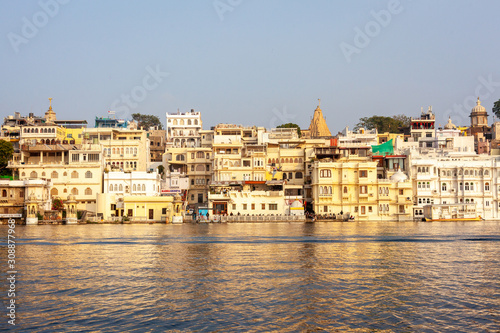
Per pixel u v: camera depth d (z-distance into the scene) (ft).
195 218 396.57
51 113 527.40
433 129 533.55
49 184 384.88
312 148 456.04
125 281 118.83
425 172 425.69
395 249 178.19
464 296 104.42
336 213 411.75
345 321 87.61
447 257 157.58
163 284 115.34
